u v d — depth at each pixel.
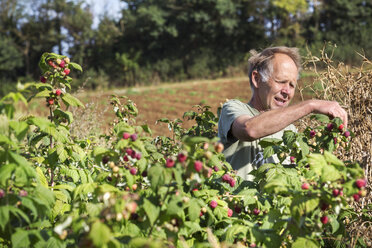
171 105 24.89
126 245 1.60
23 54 52.06
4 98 1.63
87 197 2.23
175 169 1.66
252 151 2.82
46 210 1.80
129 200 1.54
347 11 42.69
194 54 48.91
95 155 1.87
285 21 46.66
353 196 1.61
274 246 1.77
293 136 2.28
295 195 1.73
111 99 3.68
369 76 3.30
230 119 2.65
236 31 47.56
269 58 2.92
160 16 48.72
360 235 2.46
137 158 1.82
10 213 1.73
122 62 43.69
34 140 2.48
